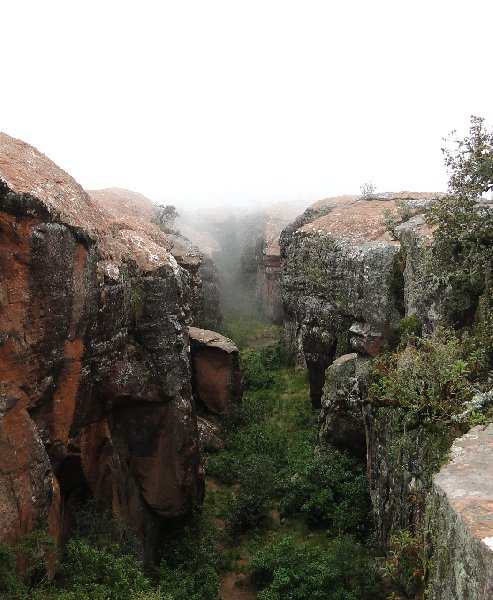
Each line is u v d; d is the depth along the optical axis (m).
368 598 9.74
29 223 7.36
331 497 12.84
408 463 8.56
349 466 13.83
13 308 7.31
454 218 9.76
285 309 23.98
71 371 8.53
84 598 7.33
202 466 12.66
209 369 18.45
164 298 11.11
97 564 8.16
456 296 9.75
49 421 8.27
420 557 7.13
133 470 11.10
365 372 12.53
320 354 17.56
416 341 10.55
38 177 8.44
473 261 9.48
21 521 7.33
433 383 7.40
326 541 11.98
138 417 11.02
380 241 15.03
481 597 3.63
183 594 9.92
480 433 5.54
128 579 8.24
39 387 7.82
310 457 15.06
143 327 10.75
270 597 9.95
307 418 18.09
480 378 7.73
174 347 11.30
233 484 14.86
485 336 8.14
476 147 9.66
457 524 4.11
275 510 13.59
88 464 9.51
